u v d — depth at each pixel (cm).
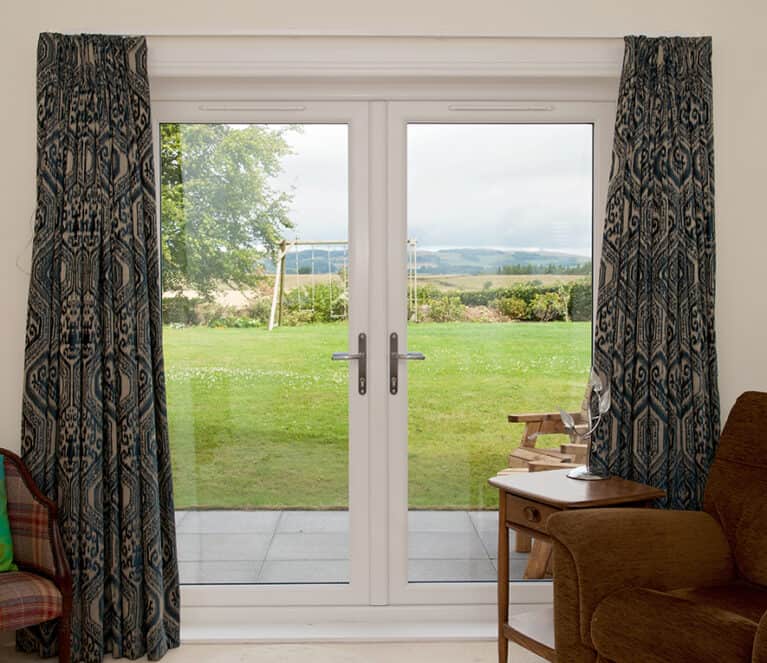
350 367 329
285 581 331
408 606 330
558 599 247
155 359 305
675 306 302
